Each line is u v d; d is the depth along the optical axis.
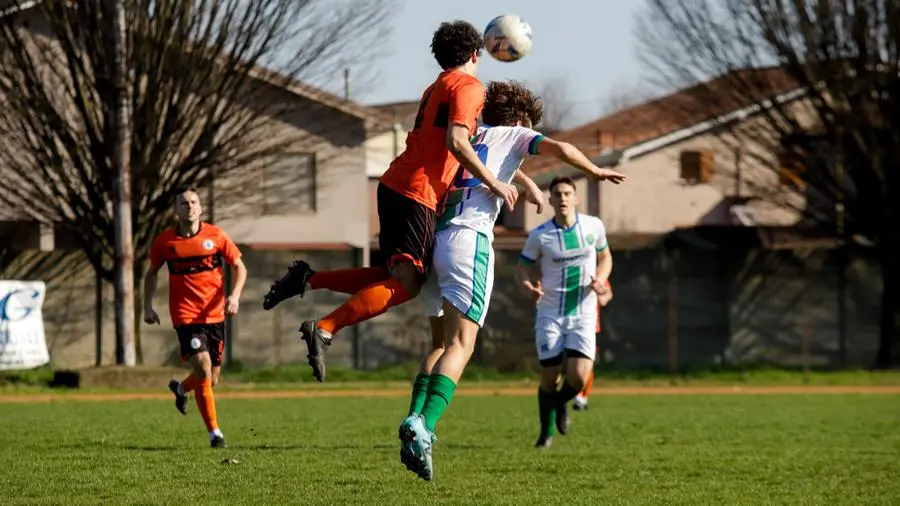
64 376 41.91
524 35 13.83
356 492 13.43
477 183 11.97
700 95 57.44
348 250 54.47
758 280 55.88
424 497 13.10
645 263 54.66
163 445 18.80
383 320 52.50
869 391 42.53
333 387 43.66
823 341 56.19
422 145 11.82
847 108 53.56
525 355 52.31
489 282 11.96
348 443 19.64
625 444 20.28
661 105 61.25
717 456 18.09
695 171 73.81
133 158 45.28
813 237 61.62
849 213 55.44
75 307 50.81
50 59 45.19
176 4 44.22
